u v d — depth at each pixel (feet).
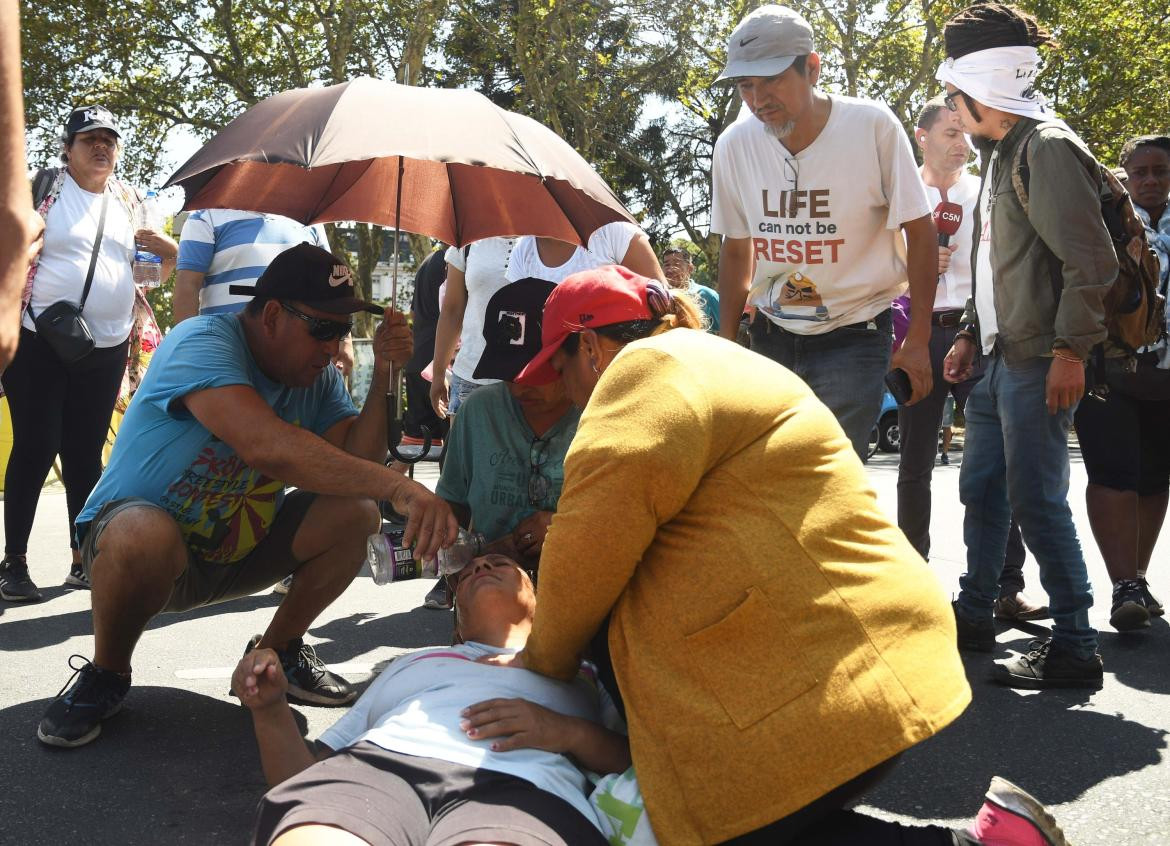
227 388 10.24
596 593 7.16
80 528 11.07
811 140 13.35
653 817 6.88
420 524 9.65
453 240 12.54
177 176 10.02
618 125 99.81
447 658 8.48
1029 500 12.97
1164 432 16.24
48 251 16.55
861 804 9.84
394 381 11.38
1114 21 91.20
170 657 13.99
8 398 16.69
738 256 14.82
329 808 6.70
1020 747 11.17
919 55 95.81
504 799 7.02
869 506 7.21
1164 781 10.30
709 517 7.00
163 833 9.05
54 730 10.68
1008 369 13.07
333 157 9.73
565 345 8.55
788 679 6.72
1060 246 12.28
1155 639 15.26
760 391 7.16
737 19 90.84
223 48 90.12
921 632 6.97
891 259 13.79
